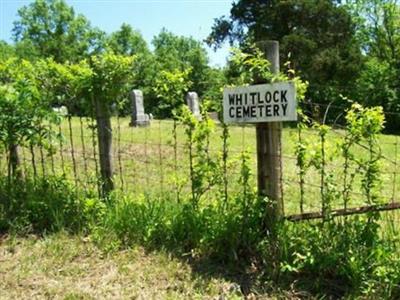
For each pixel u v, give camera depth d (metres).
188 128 4.98
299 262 4.18
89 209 5.50
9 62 6.12
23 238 5.36
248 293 4.09
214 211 4.80
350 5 42.56
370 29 42.75
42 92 5.88
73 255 4.88
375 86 35.22
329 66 32.56
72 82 5.71
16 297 4.11
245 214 4.55
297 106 4.32
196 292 4.13
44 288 4.25
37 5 61.62
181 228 4.92
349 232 4.14
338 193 4.24
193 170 4.97
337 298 3.90
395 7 41.16
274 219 4.46
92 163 8.99
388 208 4.07
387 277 3.81
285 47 31.92
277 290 4.06
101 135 5.72
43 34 62.25
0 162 6.87
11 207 5.82
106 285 4.28
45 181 5.92
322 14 33.38
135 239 5.10
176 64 63.81
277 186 4.48
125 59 5.69
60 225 5.47
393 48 42.00
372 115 4.05
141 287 4.23
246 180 4.64
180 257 4.73
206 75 54.28
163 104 5.40
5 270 4.61
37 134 5.91
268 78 4.34
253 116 4.42
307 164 4.32
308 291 4.02
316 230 4.25
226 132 4.75
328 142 4.27
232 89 4.51
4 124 5.75
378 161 4.13
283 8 33.22
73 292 4.14
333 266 4.07
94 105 5.71
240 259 4.52
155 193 6.13
